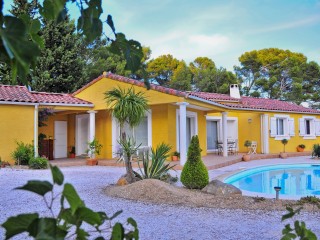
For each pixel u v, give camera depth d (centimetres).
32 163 1341
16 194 818
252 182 1295
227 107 1830
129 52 125
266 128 2145
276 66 4081
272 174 1486
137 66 126
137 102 1127
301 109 2448
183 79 3538
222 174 1238
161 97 1440
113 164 1543
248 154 2002
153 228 545
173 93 1390
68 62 2308
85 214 85
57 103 1584
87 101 1739
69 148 1956
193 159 898
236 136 2238
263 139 2150
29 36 126
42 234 70
